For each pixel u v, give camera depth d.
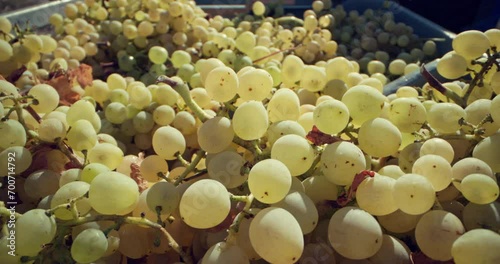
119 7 0.34
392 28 0.38
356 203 0.13
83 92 0.23
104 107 0.23
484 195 0.12
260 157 0.14
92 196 0.12
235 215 0.13
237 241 0.12
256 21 0.39
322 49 0.33
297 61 0.20
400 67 0.30
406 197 0.12
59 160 0.16
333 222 0.11
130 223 0.13
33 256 0.12
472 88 0.18
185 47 0.31
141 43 0.31
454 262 0.11
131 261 0.15
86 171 0.14
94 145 0.16
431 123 0.15
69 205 0.12
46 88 0.18
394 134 0.14
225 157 0.14
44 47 0.26
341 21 0.42
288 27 0.39
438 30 0.37
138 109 0.21
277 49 0.29
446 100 0.18
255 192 0.12
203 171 0.15
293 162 0.13
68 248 0.13
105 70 0.31
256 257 0.12
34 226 0.11
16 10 0.32
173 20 0.31
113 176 0.12
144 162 0.16
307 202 0.12
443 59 0.19
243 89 0.15
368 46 0.37
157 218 0.13
